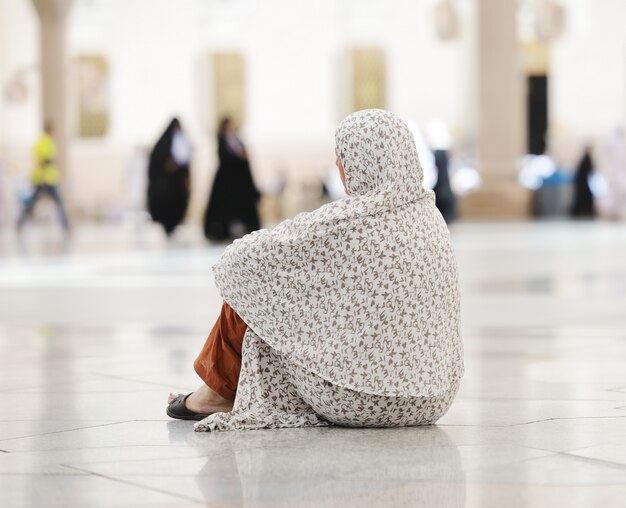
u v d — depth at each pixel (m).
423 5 38.06
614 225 25.52
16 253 17.30
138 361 6.32
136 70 39.66
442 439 4.12
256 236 4.30
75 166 39.75
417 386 4.27
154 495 3.30
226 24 39.34
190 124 39.59
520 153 29.19
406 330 4.25
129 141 39.72
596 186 32.47
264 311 4.30
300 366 4.27
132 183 32.19
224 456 3.84
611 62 36.28
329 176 36.59
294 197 34.16
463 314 8.75
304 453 3.88
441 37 31.73
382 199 4.21
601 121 36.41
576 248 17.28
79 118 39.91
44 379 5.68
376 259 4.20
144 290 11.07
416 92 38.25
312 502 3.20
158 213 21.61
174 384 5.49
